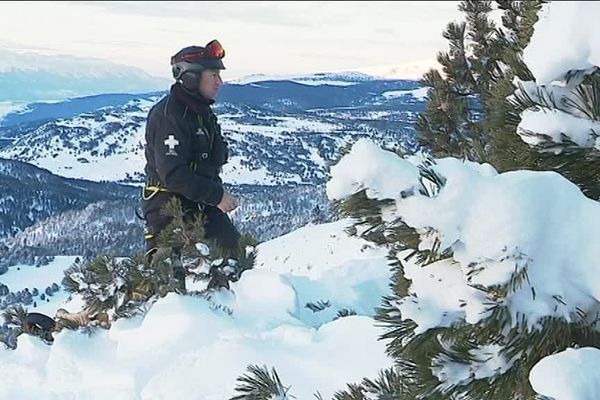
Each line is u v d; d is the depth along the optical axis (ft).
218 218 17.56
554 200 5.86
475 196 5.74
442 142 16.12
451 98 16.53
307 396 10.83
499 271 5.72
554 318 5.94
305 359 11.80
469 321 6.09
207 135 17.21
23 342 15.19
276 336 12.92
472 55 16.72
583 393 5.65
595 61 5.63
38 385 13.76
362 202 5.99
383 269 18.90
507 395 6.49
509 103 7.67
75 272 15.80
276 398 8.47
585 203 5.86
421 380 6.88
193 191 16.57
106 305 15.67
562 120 6.86
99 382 13.29
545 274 5.85
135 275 15.79
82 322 15.72
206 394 11.55
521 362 6.41
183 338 13.64
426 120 16.31
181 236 16.26
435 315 6.27
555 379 5.72
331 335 12.42
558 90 7.03
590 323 6.05
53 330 16.17
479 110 16.25
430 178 5.97
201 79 16.92
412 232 5.95
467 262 5.81
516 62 7.70
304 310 16.10
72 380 13.58
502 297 5.90
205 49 16.89
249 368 8.78
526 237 5.69
